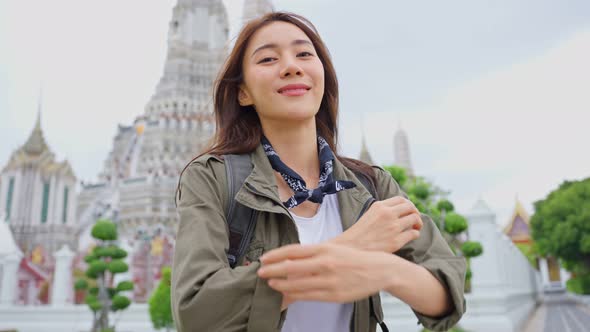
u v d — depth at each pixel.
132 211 46.12
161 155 48.19
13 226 55.56
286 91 1.41
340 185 1.37
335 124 1.86
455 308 1.07
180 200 1.26
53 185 59.28
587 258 31.81
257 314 0.96
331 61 1.74
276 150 1.51
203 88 53.66
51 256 43.72
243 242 1.25
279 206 1.24
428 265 1.12
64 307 15.80
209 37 57.59
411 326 11.68
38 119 62.38
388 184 1.59
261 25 1.50
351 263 0.91
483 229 12.05
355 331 1.26
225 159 1.38
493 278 11.75
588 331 13.30
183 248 1.12
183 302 1.00
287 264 0.89
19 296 29.09
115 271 12.50
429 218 1.37
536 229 35.75
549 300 33.56
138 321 15.09
